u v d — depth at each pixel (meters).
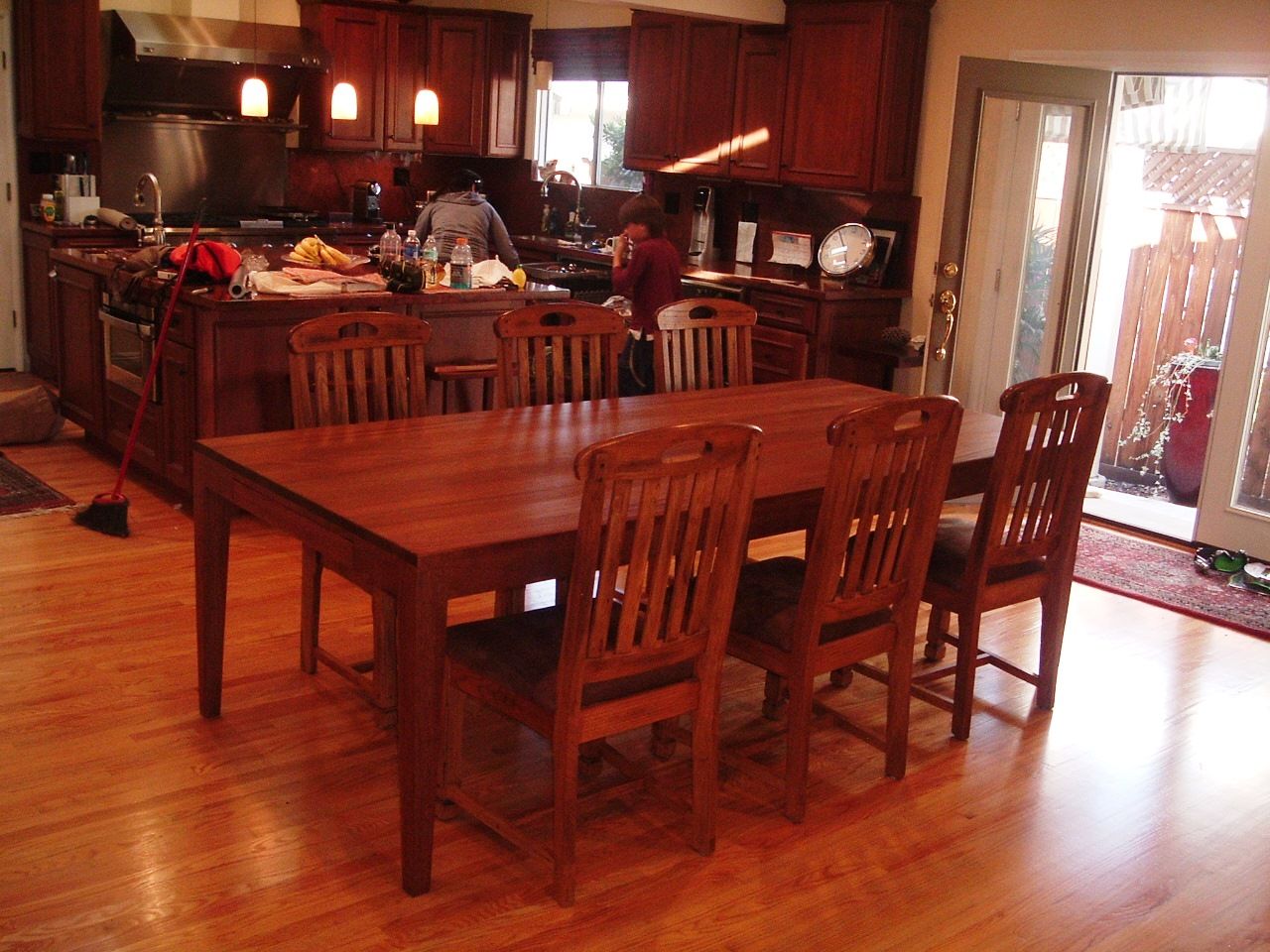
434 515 2.55
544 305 3.75
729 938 2.46
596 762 3.07
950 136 5.23
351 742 3.13
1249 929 2.61
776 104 6.37
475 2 8.45
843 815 2.96
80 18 6.52
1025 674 3.60
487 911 2.49
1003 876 2.74
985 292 5.58
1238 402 4.92
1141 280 6.68
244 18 7.64
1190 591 4.73
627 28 7.36
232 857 2.61
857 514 2.88
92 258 5.27
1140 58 5.24
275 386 4.67
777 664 2.87
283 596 4.06
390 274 4.89
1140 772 3.27
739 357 4.29
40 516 4.67
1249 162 6.32
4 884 2.46
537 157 8.26
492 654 2.62
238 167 7.76
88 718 3.16
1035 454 3.21
